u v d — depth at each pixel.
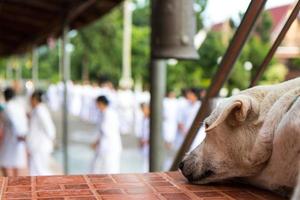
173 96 12.01
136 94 22.17
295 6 3.37
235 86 15.07
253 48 14.75
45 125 9.38
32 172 9.37
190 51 5.51
